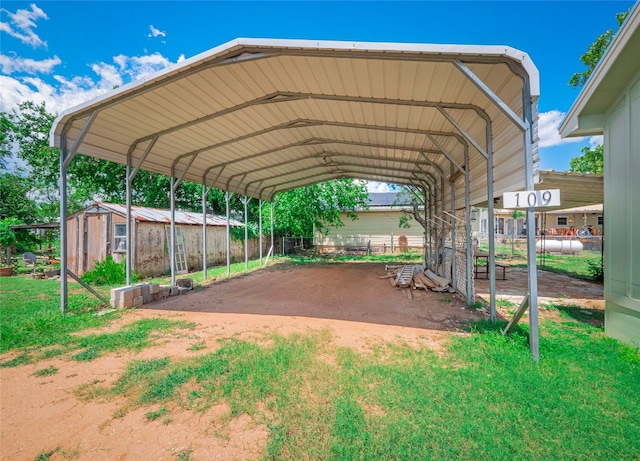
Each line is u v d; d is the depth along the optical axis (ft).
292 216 60.29
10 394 9.94
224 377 10.73
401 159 33.06
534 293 12.10
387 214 67.82
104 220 38.68
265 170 40.06
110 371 11.55
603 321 17.47
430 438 7.41
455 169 26.03
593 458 6.77
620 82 13.56
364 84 17.04
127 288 22.13
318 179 49.80
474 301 22.22
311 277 36.35
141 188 71.20
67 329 16.35
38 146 69.67
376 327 16.71
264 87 18.26
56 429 8.16
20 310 20.20
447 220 30.53
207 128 24.43
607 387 9.68
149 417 8.56
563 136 16.57
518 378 10.27
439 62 13.83
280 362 11.88
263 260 56.13
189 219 47.42
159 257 39.88
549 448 7.06
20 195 72.95
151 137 23.88
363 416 8.32
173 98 19.10
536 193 11.77
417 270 34.04
